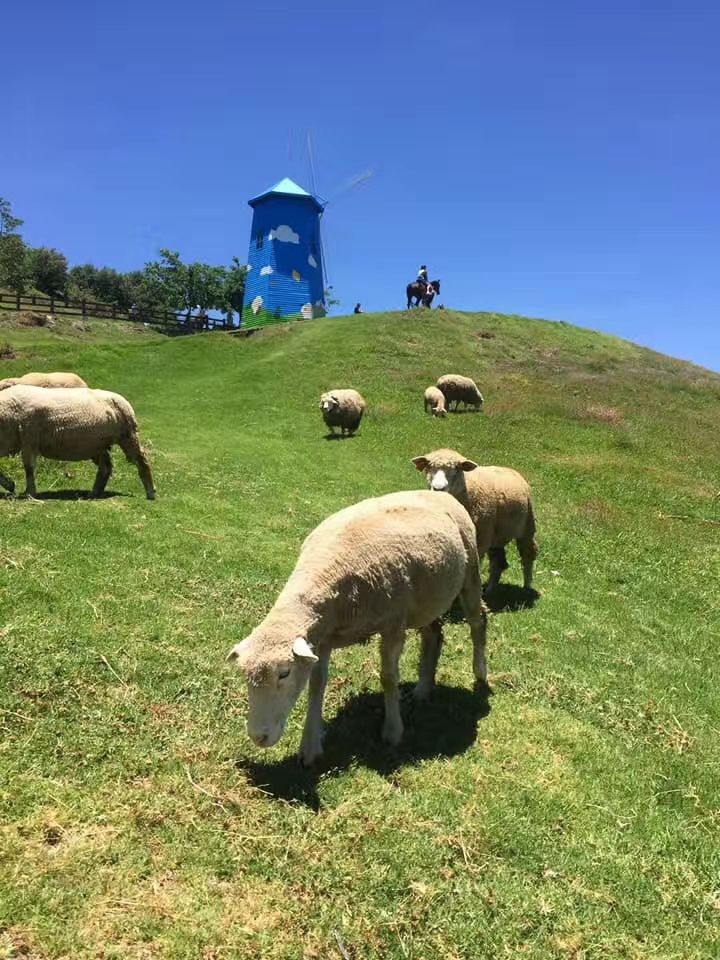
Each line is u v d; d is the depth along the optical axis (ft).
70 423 37.42
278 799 16.28
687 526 49.42
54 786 15.52
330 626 17.48
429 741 19.62
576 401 85.92
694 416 85.10
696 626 33.94
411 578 18.75
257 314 176.76
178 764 16.99
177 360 108.47
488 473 31.65
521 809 17.20
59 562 26.91
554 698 23.61
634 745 21.58
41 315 169.48
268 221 175.32
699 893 15.51
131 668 20.49
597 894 14.88
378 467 58.18
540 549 42.16
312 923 13.21
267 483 49.29
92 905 12.75
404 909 13.80
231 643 23.24
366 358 104.42
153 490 40.96
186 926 12.64
